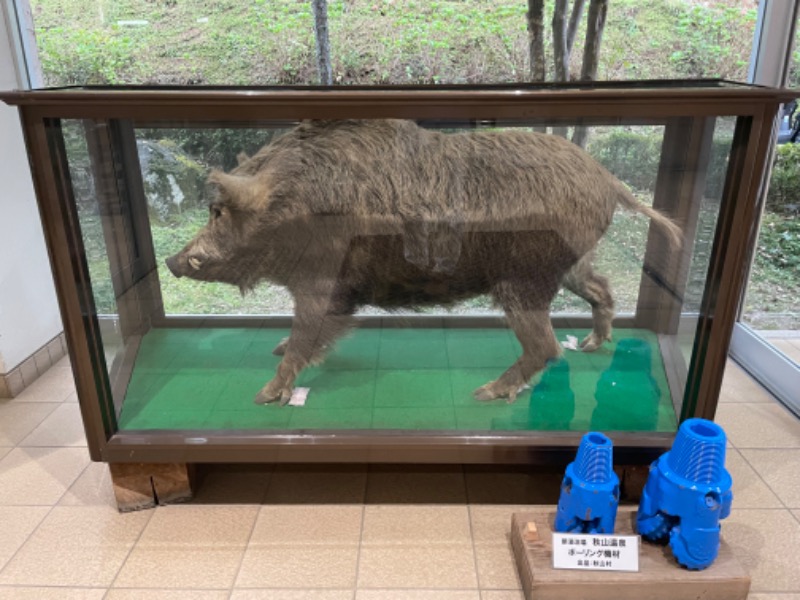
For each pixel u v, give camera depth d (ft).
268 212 3.79
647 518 3.55
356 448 4.04
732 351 6.73
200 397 4.38
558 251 3.94
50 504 4.45
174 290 4.20
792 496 4.46
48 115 3.26
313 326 4.23
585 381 4.40
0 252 5.76
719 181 3.51
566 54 6.21
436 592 3.63
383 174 3.65
